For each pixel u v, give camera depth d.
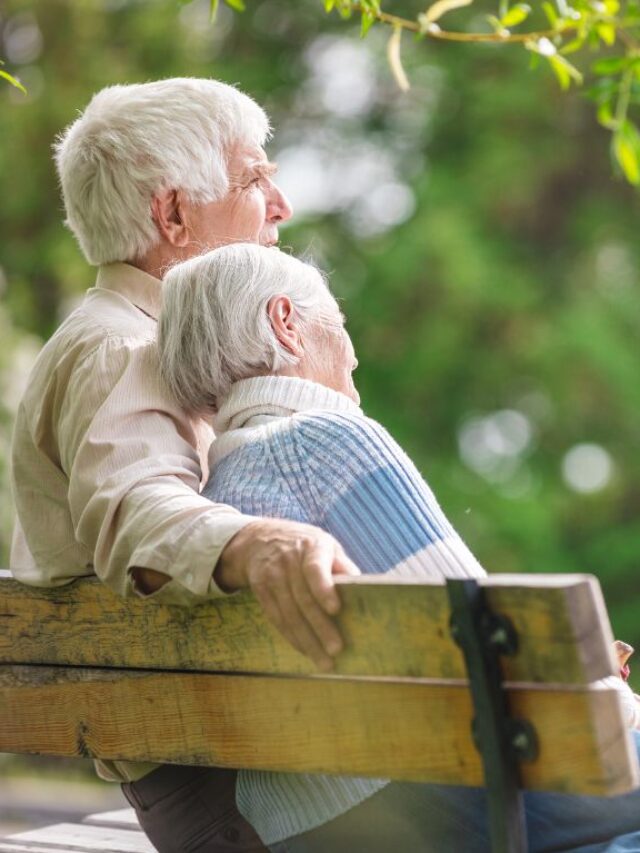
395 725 3.50
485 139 25.55
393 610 3.36
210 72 24.30
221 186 5.10
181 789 4.39
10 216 22.41
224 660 3.79
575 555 25.50
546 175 26.33
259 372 4.38
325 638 3.44
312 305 4.46
